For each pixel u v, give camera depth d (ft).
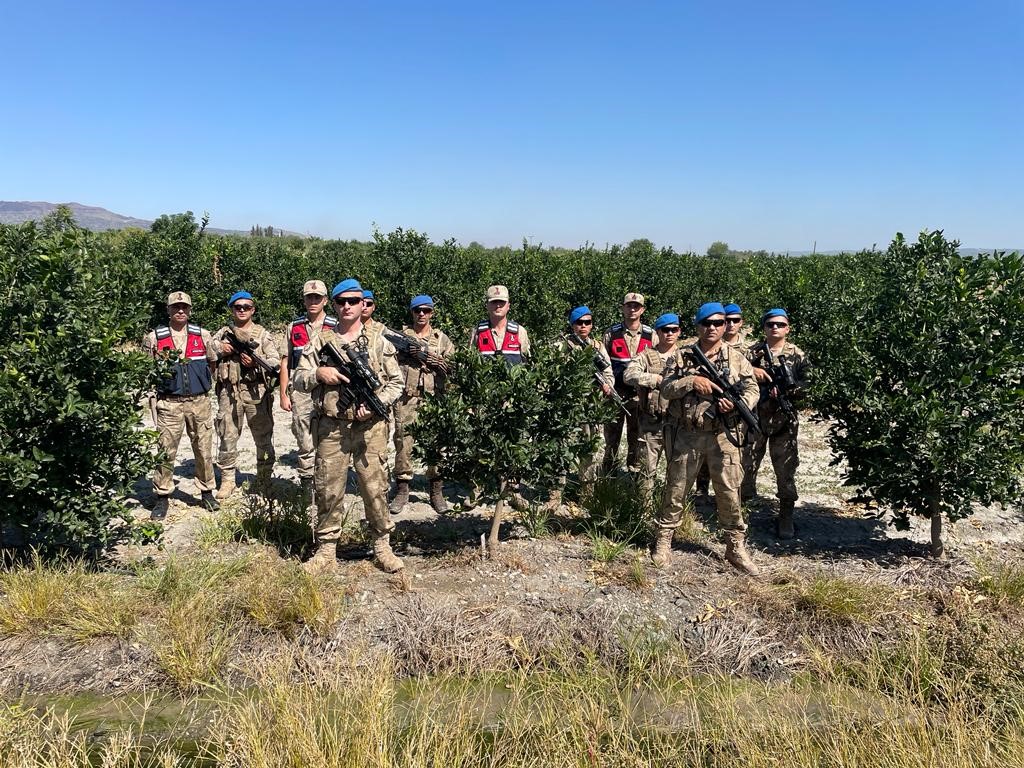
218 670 12.93
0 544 16.02
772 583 16.16
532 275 47.42
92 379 15.15
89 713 11.94
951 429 16.38
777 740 10.23
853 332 18.17
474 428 16.83
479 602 15.08
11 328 14.96
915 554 18.21
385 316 36.32
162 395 19.75
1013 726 10.83
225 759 10.02
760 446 21.36
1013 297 16.16
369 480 15.96
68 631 13.48
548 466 17.20
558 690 12.07
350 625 14.11
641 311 22.40
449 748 10.17
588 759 10.03
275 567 15.67
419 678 13.15
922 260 17.83
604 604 15.08
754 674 13.50
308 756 9.42
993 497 16.53
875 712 11.53
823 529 20.40
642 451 20.31
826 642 14.06
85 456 14.98
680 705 12.26
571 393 17.06
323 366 15.31
